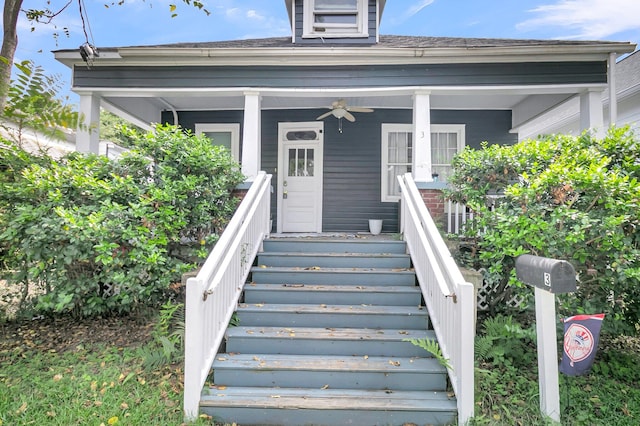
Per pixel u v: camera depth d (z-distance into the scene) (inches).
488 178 163.9
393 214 293.1
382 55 213.6
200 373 109.5
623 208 126.6
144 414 106.0
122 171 169.9
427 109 217.3
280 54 215.0
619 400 118.6
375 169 294.7
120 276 142.9
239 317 146.1
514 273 137.8
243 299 157.9
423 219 149.1
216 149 187.6
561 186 134.6
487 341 131.3
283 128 297.9
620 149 151.4
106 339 159.0
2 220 154.3
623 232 131.5
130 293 155.6
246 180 207.8
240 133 300.7
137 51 213.9
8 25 170.2
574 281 96.1
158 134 178.1
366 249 188.7
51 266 152.2
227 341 133.9
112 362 136.0
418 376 118.6
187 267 156.6
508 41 269.6
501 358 132.0
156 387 119.9
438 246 129.3
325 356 130.4
